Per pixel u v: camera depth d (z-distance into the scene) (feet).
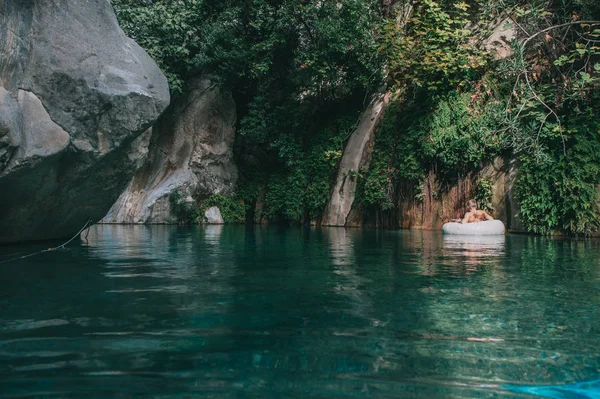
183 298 11.43
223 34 62.75
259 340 7.89
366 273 15.99
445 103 49.78
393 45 55.01
